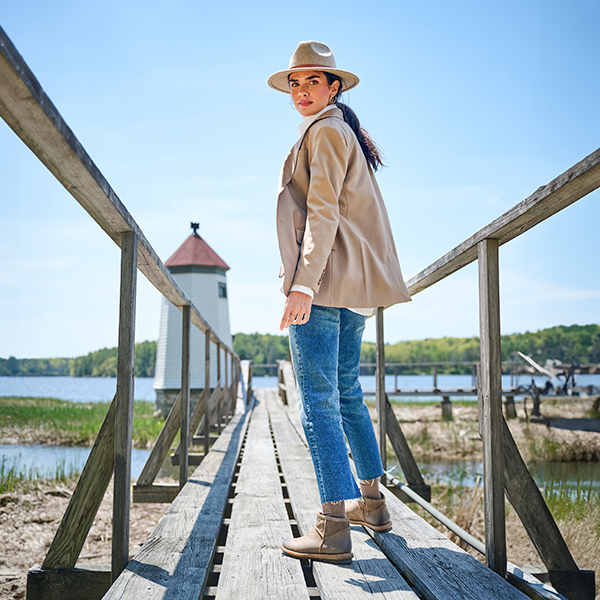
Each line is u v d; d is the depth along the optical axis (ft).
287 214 6.44
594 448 34.37
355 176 6.57
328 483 6.24
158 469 13.01
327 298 6.20
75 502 6.98
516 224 5.48
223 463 13.85
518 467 6.81
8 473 21.45
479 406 6.36
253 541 7.11
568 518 14.16
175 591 5.31
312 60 6.79
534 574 6.92
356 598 5.23
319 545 6.26
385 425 11.51
